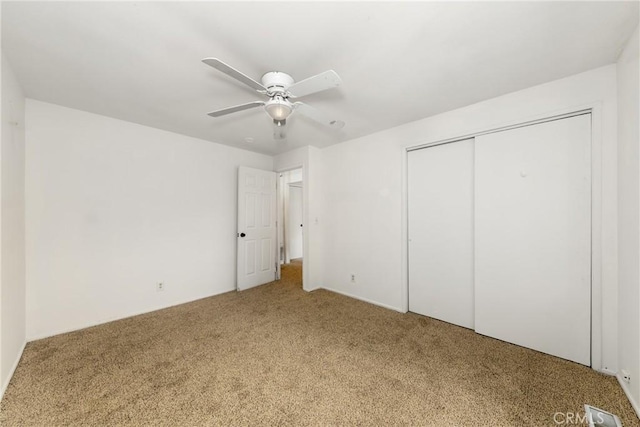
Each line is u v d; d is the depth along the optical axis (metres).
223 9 1.26
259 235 4.03
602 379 1.70
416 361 1.94
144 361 1.93
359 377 1.75
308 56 1.64
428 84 2.01
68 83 1.99
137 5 1.24
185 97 2.22
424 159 2.82
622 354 1.63
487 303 2.33
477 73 1.86
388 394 1.58
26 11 1.27
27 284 2.21
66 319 2.42
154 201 3.00
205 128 3.00
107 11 1.28
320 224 3.88
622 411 1.43
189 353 2.05
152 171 2.98
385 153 3.07
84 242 2.52
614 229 1.72
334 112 2.54
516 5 1.25
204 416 1.41
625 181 1.59
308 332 2.43
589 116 1.86
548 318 2.03
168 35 1.45
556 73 1.86
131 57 1.66
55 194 2.36
